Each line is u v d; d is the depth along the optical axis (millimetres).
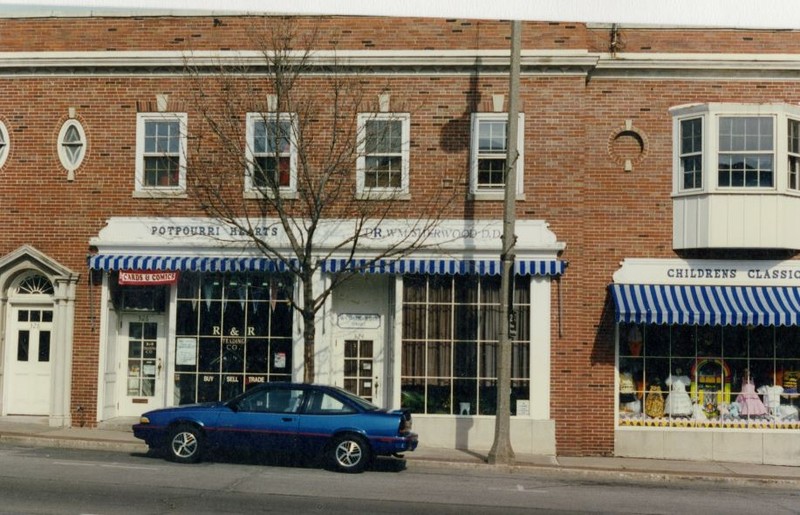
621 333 19750
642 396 19641
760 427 19484
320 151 19703
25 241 20406
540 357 19359
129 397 20766
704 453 19422
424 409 19516
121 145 20344
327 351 19766
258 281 20141
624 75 19859
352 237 18719
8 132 20578
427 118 19812
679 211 19578
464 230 19516
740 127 19344
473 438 19266
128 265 19875
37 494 12180
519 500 13344
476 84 19781
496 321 19578
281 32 19906
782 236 19062
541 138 19641
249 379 19984
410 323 19656
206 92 20141
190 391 20062
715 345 19719
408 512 11914
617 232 19688
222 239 19781
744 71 19641
